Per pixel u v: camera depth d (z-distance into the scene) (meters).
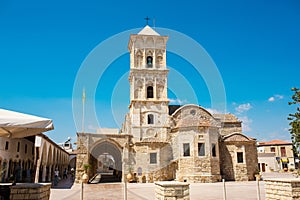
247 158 35.31
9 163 25.34
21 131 9.79
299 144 15.25
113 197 17.30
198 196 17.30
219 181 32.53
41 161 32.16
